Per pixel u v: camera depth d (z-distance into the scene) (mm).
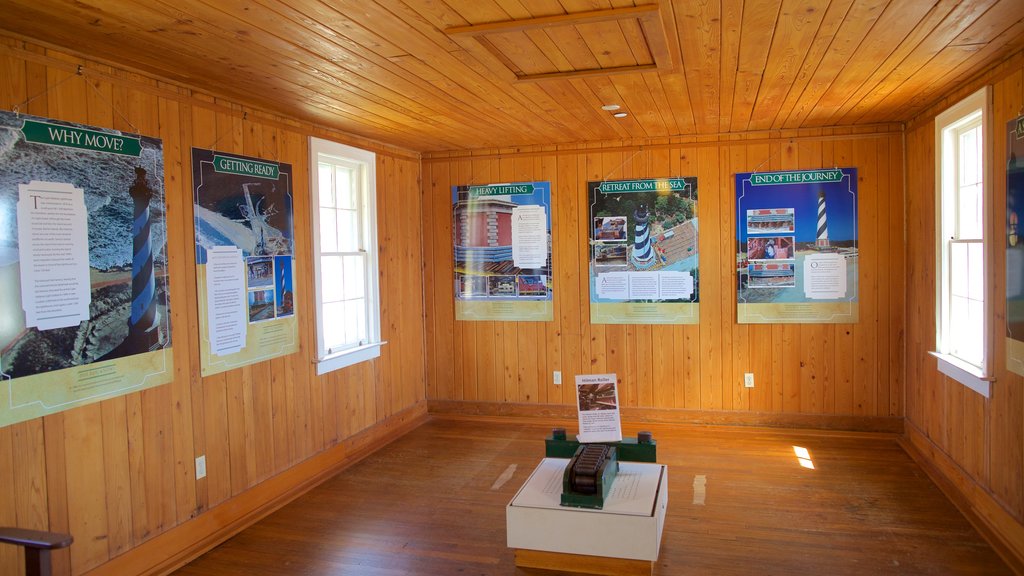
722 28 2758
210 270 3590
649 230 5652
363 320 5207
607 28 2707
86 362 2869
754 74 3537
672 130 5301
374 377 5289
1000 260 3320
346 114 4301
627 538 3012
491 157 5945
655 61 3209
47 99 2723
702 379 5602
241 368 3826
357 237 5168
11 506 2561
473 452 5051
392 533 3623
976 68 3449
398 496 4172
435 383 6168
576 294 5836
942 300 4223
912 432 4934
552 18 2576
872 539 3389
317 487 4348
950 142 4160
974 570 3043
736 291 5496
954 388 4020
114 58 2971
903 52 3135
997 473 3361
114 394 3006
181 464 3389
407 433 5609
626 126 5078
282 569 3234
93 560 2904
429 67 3248
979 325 3762
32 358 2646
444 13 2508
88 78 2904
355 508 3984
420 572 3176
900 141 5137
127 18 2479
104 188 2967
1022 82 3037
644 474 3486
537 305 5926
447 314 6129
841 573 3049
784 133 5348
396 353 5648
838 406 5348
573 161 5781
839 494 4008
